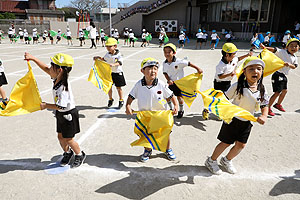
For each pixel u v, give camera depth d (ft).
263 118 8.41
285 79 15.71
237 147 9.41
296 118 15.98
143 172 10.11
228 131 9.08
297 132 13.87
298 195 8.73
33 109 9.28
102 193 8.84
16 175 9.84
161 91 10.09
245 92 8.91
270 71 13.76
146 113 10.05
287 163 10.75
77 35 115.44
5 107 9.22
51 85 23.91
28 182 9.42
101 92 22.16
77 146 10.16
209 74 29.71
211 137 13.34
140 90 10.12
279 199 8.53
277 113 16.88
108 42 16.12
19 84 9.09
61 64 8.63
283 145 12.37
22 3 152.05
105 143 12.57
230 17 85.87
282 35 73.92
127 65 36.19
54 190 8.98
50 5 145.18
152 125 9.90
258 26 76.59
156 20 102.99
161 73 30.66
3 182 9.39
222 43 75.36
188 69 33.17
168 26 102.89
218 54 49.01
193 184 9.36
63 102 8.90
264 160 10.98
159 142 9.78
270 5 74.18
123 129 14.26
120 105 17.79
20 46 66.54
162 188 9.13
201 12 100.48
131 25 104.47
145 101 10.14
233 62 14.30
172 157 10.94
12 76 27.43
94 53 50.85
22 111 9.29
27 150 11.78
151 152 11.34
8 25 107.96
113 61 16.63
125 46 68.03
